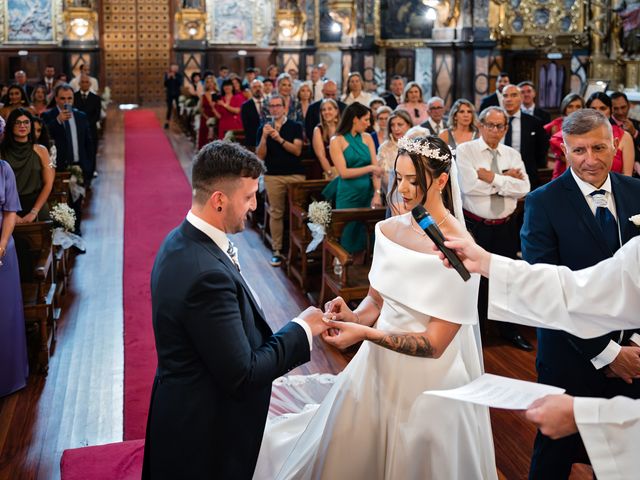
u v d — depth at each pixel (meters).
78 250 7.69
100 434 4.05
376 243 2.82
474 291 2.69
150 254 7.65
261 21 24.05
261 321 2.65
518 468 3.73
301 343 2.59
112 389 4.60
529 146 6.45
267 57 24.16
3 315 4.39
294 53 23.39
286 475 2.96
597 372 3.01
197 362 2.43
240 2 23.91
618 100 6.90
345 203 6.31
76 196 7.55
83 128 8.38
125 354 5.13
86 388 4.61
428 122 6.58
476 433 2.85
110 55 24.31
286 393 4.31
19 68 22.22
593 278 2.30
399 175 2.73
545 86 13.80
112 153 14.68
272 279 6.89
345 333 2.62
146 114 22.06
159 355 2.48
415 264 2.63
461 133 5.96
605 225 3.07
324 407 3.00
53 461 3.79
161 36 24.53
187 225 2.50
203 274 2.35
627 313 2.28
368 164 6.31
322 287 5.96
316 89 12.81
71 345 5.28
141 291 6.47
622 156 5.21
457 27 13.87
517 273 2.35
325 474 2.84
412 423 2.71
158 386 2.51
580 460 3.06
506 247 5.27
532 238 3.16
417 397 2.71
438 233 2.35
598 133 2.96
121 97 24.66
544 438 3.06
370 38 19.42
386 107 7.71
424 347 2.62
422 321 2.69
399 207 2.94
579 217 3.07
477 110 13.84
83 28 22.77
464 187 5.11
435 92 14.51
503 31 13.68
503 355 5.20
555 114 13.84
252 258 7.57
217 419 2.46
